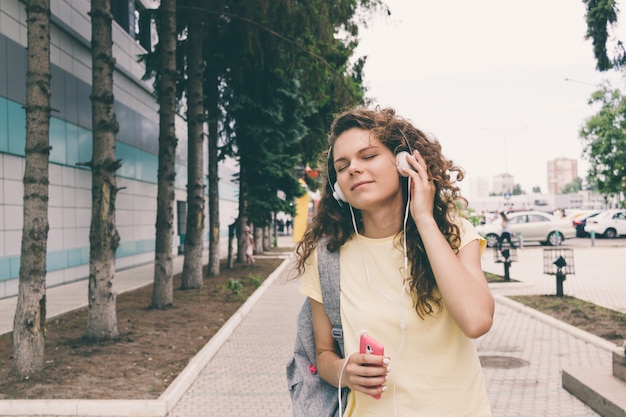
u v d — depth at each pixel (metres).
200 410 5.36
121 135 20.78
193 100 13.48
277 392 5.95
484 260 23.55
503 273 17.92
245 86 16.33
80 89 17.05
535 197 82.69
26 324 6.08
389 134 1.53
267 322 10.29
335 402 1.65
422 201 1.45
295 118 18.06
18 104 13.44
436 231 1.42
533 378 6.29
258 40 12.78
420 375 1.49
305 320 1.74
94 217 7.80
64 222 16.14
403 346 1.50
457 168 1.63
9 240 13.03
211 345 7.80
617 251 25.89
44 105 6.16
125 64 20.98
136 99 22.48
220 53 14.92
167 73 10.85
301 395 1.69
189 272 13.87
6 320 10.02
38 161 6.10
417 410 1.49
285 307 12.14
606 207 78.75
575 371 5.76
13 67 13.23
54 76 15.43
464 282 1.36
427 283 1.46
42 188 6.16
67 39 16.23
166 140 10.90
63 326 9.12
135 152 22.36
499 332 8.94
